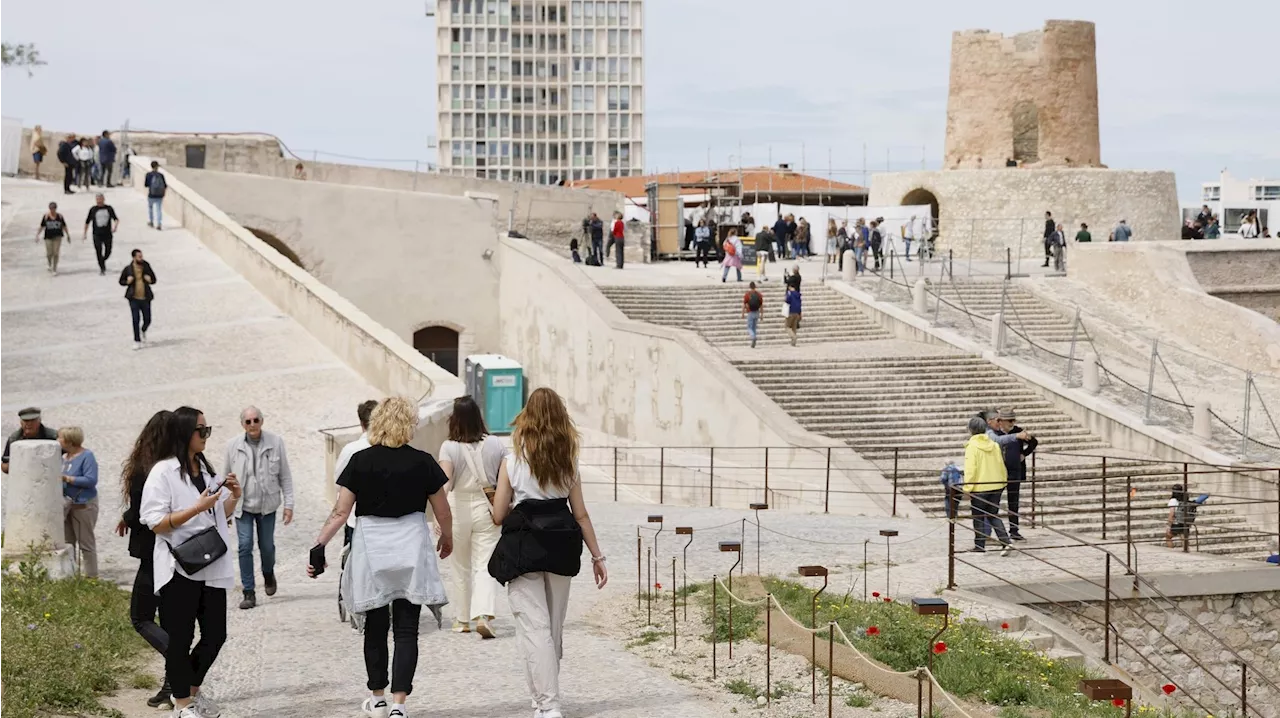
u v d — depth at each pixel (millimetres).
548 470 7895
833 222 44625
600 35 130125
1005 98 49031
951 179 49375
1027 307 37562
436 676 9445
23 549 11828
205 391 23219
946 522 20438
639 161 131750
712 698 9172
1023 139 50281
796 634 10969
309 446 20500
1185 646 16391
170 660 7938
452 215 44906
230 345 26188
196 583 7977
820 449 24438
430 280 44812
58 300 28797
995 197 48469
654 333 31547
